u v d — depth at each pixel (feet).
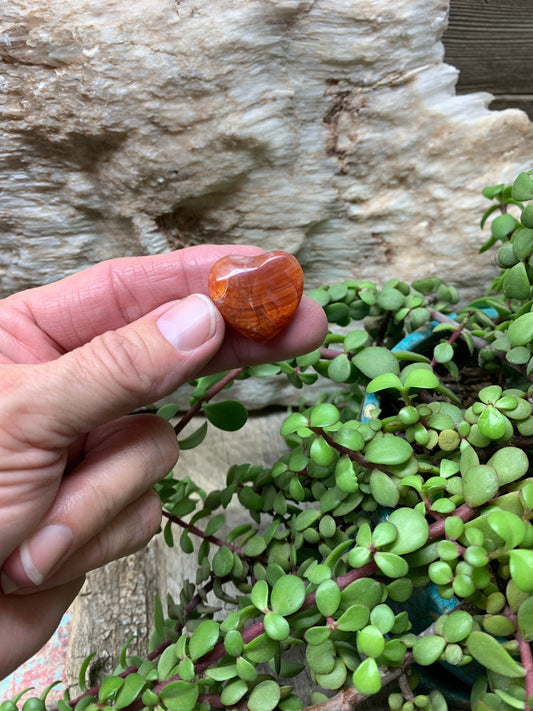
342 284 0.61
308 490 0.52
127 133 0.68
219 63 0.64
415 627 0.49
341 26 0.65
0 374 0.35
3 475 0.34
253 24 0.63
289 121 0.71
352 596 0.37
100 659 0.66
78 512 0.39
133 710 0.41
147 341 0.38
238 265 0.45
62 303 0.54
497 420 0.41
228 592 0.72
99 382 0.36
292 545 0.51
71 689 0.64
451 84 0.72
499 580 0.39
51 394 0.35
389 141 0.74
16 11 0.60
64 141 0.69
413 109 0.72
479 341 0.55
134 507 0.48
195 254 0.55
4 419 0.34
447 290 0.65
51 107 0.65
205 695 0.40
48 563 0.38
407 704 0.38
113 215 0.77
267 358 0.53
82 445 0.48
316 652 0.38
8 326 0.53
